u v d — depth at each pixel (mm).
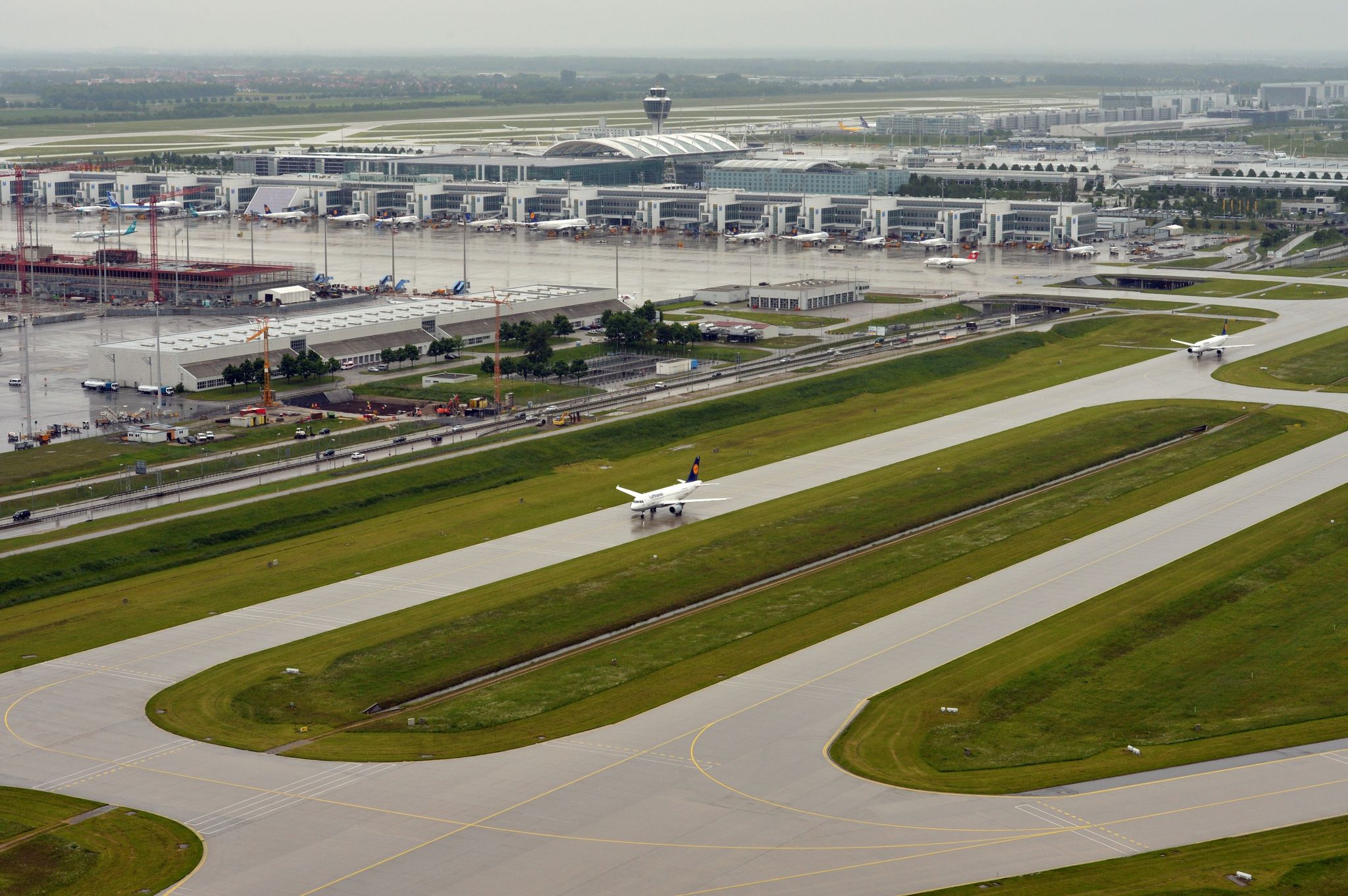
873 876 137750
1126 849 142500
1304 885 135375
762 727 170250
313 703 176250
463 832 146250
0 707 174250
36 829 146875
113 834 145750
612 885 136375
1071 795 153625
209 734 168125
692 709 175500
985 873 138375
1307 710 172875
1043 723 171125
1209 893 134250
